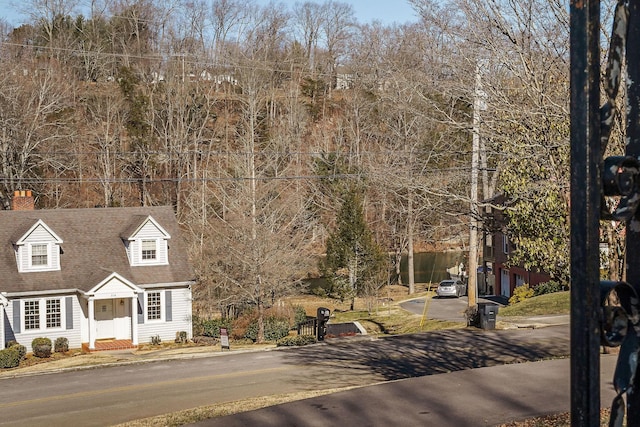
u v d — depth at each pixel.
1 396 19.28
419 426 8.87
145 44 69.69
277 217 31.83
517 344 19.88
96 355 27.55
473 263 25.14
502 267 41.41
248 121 53.41
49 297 28.75
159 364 23.42
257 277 29.98
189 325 30.89
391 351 21.03
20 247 28.88
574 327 1.77
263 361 22.33
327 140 47.91
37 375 22.59
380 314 37.22
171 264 31.19
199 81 62.06
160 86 58.78
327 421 9.41
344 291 40.16
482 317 23.53
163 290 30.47
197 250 33.88
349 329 30.48
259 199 30.09
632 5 2.04
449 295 42.34
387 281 43.47
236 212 30.53
